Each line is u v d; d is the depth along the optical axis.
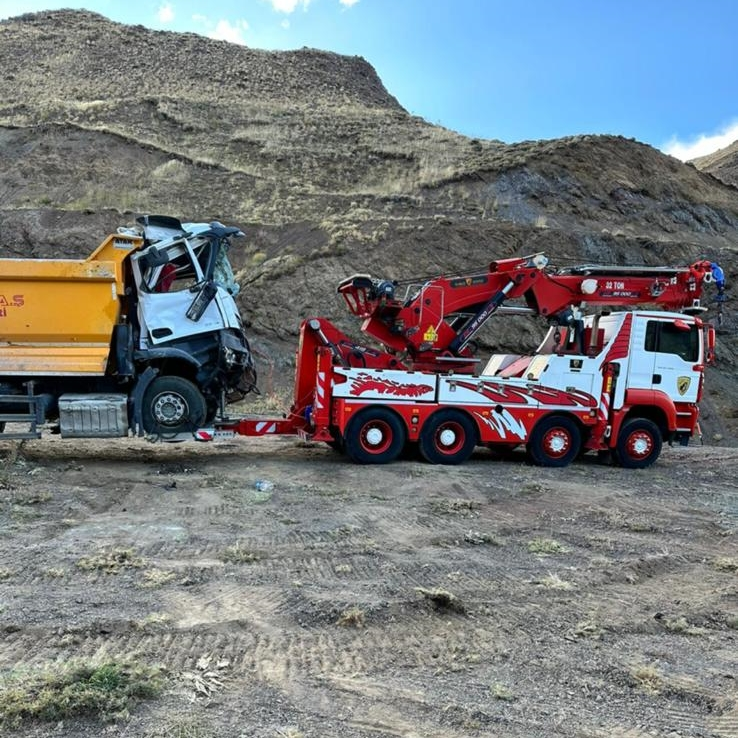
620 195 35.31
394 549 6.81
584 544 7.31
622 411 12.34
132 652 4.29
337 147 40.25
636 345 12.38
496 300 12.41
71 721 3.50
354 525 7.62
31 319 10.20
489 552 6.88
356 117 48.09
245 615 4.96
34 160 33.28
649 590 5.98
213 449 12.80
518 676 4.25
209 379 11.07
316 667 4.25
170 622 4.78
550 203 33.31
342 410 11.36
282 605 5.20
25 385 10.31
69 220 27.16
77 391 10.69
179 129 40.88
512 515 8.49
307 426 11.81
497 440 11.92
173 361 11.02
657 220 34.75
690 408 12.77
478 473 11.05
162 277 10.94
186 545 6.63
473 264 25.83
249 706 3.74
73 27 66.12
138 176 33.03
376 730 3.57
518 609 5.36
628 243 28.55
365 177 36.44
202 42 65.88
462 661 4.43
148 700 3.75
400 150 39.84
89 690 3.70
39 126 36.31
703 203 37.66
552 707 3.88
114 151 34.91
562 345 12.98
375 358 11.95
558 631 4.98
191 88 52.75
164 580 5.60
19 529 6.99
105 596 5.20
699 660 4.61
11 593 5.20
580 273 12.98
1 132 35.94
